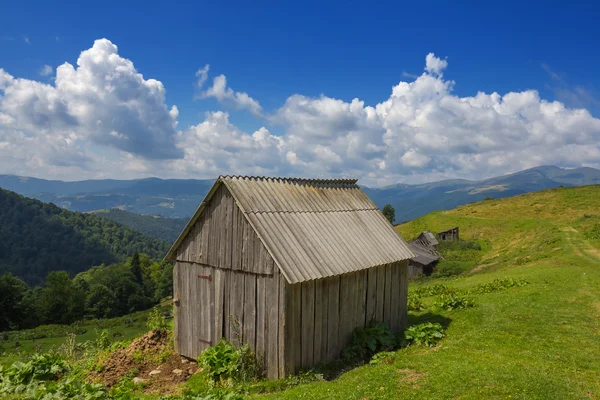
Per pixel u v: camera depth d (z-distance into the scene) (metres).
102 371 14.90
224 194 15.04
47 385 12.57
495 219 86.38
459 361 12.38
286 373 13.04
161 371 14.93
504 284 25.69
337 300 14.94
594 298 20.00
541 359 12.55
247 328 14.11
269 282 13.44
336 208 17.59
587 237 46.75
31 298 90.31
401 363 12.55
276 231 14.12
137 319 68.06
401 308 18.45
